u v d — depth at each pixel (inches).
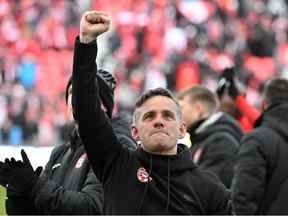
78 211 296.4
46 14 1822.1
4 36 1772.9
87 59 286.0
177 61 1748.3
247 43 1839.3
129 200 287.9
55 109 1560.0
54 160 351.6
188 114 520.1
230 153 501.4
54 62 1700.3
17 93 1582.2
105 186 293.4
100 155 293.9
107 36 1777.8
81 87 287.0
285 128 433.7
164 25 1847.9
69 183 325.1
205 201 295.1
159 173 292.8
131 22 1851.6
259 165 426.0
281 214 426.9
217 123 513.3
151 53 1782.7
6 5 1822.1
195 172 299.0
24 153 298.2
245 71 1776.6
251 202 424.5
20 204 301.7
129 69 1711.4
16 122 1513.3
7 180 295.1
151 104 295.1
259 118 447.2
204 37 1843.0
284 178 429.1
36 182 296.4
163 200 288.4
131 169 292.5
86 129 290.5
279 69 1809.8
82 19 282.0
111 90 333.7
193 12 1891.0
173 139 293.6
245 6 1927.9
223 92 561.9
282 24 1907.0
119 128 335.9
